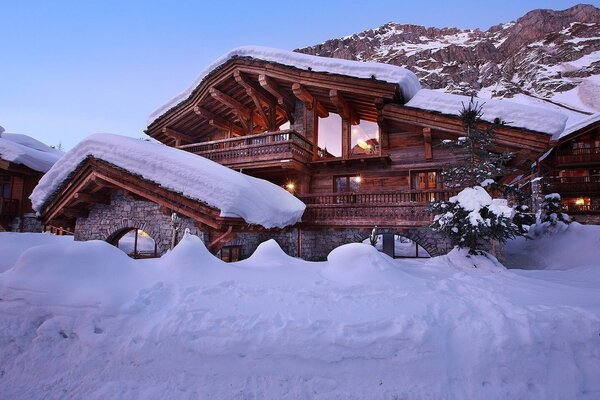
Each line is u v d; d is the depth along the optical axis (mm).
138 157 9711
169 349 4102
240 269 6680
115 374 4027
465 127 9391
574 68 85500
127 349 4176
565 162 27219
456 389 3748
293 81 13797
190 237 6684
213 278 5883
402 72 11891
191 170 9117
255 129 20047
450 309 4770
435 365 3861
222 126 18188
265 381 3859
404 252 19109
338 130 17719
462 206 8359
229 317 4387
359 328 4141
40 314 4773
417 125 11992
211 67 15852
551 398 3719
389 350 3955
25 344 4500
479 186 8617
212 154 15453
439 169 12875
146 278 5625
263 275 6402
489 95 89875
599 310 4648
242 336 4086
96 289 4895
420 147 13180
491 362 3941
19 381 4035
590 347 4180
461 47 114938
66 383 3965
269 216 9969
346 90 12766
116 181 10070
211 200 8688
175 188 9172
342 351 3951
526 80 90562
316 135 15258
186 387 3830
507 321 4352
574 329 4312
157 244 10719
